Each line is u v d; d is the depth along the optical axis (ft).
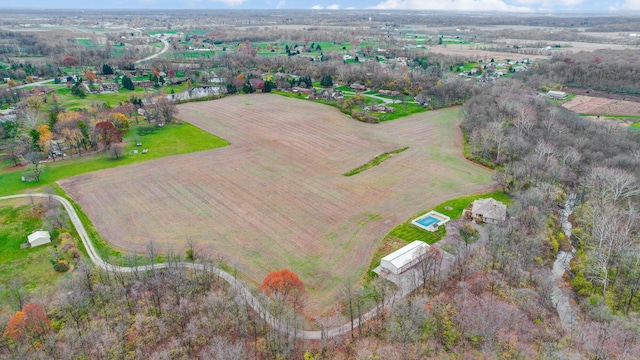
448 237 325.83
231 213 359.46
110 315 247.09
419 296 258.37
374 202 379.55
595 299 259.80
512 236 316.19
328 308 255.50
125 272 286.66
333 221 348.18
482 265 286.66
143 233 331.16
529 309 247.50
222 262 296.10
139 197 386.52
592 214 343.46
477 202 358.64
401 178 428.97
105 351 220.43
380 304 256.32
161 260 298.97
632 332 220.02
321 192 397.19
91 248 313.12
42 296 262.67
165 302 257.55
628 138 495.00
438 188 408.05
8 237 325.62
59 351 221.05
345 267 292.40
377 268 291.17
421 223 346.13
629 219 327.26
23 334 229.04
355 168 453.17
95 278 275.80
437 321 239.71
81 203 375.86
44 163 465.06
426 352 219.00
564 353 204.74
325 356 221.05
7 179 425.69
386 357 213.25
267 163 465.06
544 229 328.29
